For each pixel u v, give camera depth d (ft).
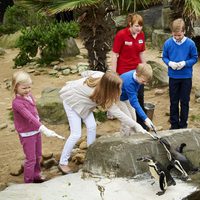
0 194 14.26
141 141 15.35
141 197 13.70
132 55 19.60
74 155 18.58
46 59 35.76
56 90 25.09
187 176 14.53
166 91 26.76
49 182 15.01
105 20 23.93
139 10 44.93
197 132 16.46
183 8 24.22
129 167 14.87
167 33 39.86
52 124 22.93
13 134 22.12
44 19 45.03
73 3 21.47
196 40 36.76
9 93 29.45
